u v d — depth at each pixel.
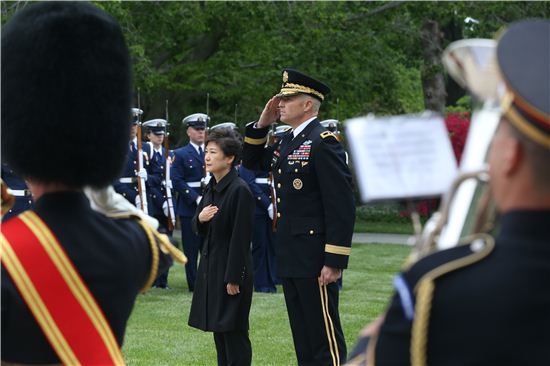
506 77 3.43
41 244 4.65
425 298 3.43
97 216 5.02
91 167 5.07
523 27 3.56
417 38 44.06
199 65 40.53
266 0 38.47
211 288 12.19
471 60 3.99
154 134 24.67
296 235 11.88
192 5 37.91
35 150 4.99
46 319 4.57
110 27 5.21
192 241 22.86
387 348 3.54
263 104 42.06
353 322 17.44
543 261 3.39
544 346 3.33
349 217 11.67
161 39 39.03
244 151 12.66
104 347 4.68
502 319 3.34
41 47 5.00
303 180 11.88
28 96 4.99
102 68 5.11
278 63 40.84
